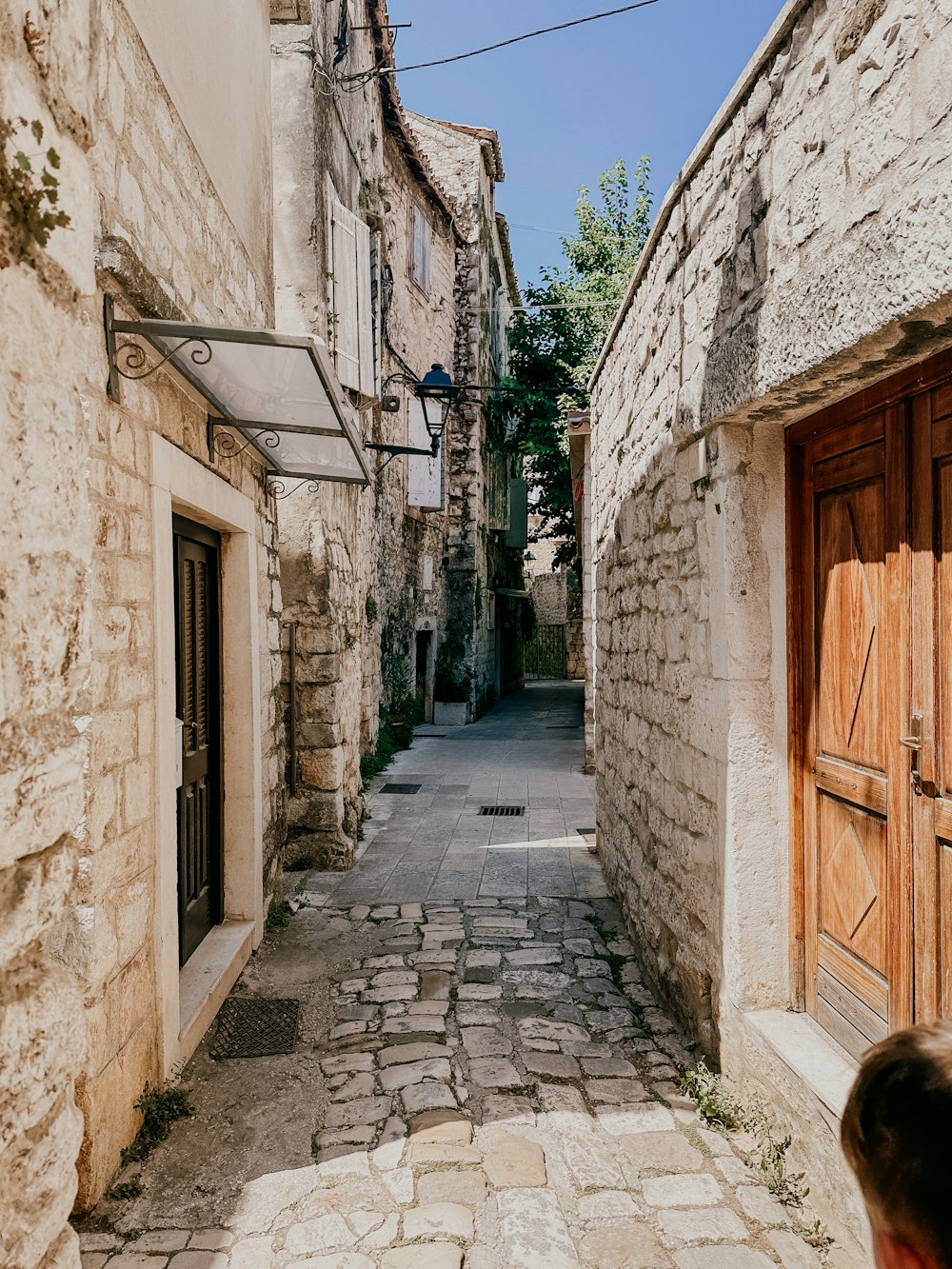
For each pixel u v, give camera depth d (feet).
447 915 16.48
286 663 19.94
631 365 15.20
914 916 7.13
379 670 35.73
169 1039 9.87
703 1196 8.01
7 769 2.90
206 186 11.99
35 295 3.14
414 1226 7.58
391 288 33.55
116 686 8.38
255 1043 11.15
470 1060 10.71
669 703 12.33
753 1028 9.05
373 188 30.73
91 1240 7.48
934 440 6.89
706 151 9.94
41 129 3.17
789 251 7.68
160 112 9.87
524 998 12.67
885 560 7.58
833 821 8.68
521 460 66.59
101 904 7.93
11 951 2.96
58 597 3.29
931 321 5.95
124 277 8.08
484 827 23.88
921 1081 2.19
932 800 6.88
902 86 5.91
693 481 10.90
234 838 14.46
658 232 12.23
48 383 3.22
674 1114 9.45
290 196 20.53
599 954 14.51
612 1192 8.07
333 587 20.63
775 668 9.51
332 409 11.32
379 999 12.59
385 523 37.83
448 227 48.96
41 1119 3.11
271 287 17.29
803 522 9.32
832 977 8.66
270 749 16.24
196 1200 8.02
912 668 7.18
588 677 32.50
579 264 49.55
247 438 13.21
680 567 11.73
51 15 3.24
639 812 14.61
